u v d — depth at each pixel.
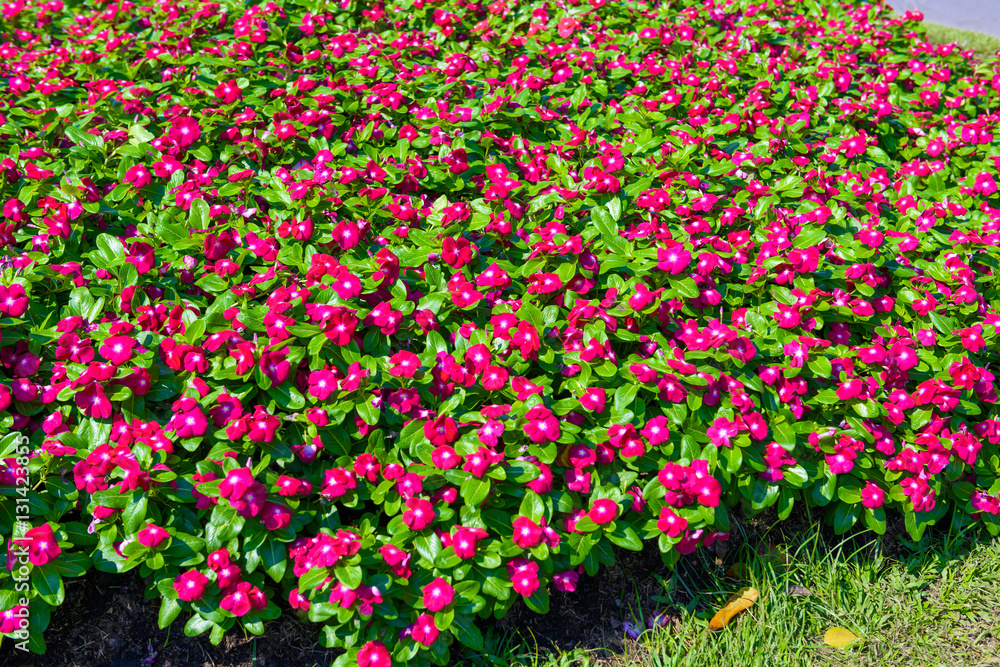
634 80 4.54
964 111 4.79
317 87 4.03
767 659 2.68
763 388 2.79
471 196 3.63
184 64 4.18
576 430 2.57
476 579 2.48
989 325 3.06
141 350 2.65
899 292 3.23
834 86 4.65
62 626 2.58
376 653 2.32
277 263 2.94
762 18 5.38
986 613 2.87
